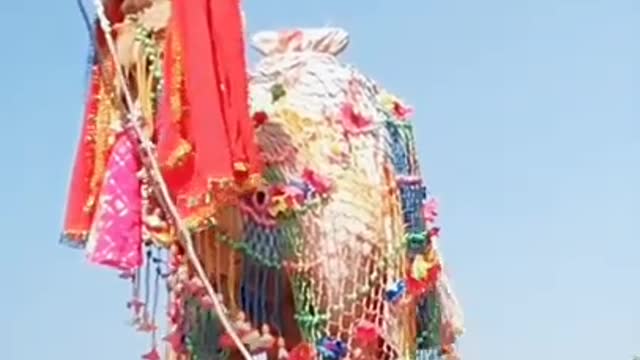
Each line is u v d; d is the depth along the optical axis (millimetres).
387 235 4859
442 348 5312
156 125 4484
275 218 4613
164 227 4418
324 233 4691
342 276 4703
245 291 4660
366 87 5176
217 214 4387
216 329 4535
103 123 4648
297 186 4680
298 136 4805
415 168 5227
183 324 4555
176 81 4328
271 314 4684
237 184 4285
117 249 4402
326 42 5148
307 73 4984
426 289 5062
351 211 4746
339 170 4801
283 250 4641
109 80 4559
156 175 4285
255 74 5074
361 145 4930
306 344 4609
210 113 4211
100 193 4559
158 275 4484
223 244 4527
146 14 4586
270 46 5172
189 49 4285
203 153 4180
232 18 4348
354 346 4676
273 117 4832
